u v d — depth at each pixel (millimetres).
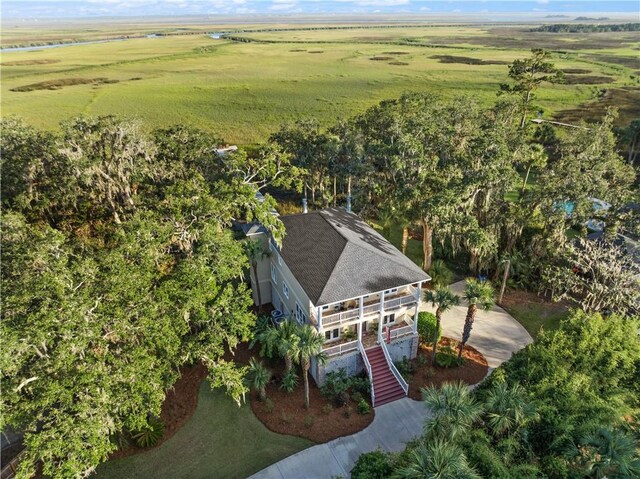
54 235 24328
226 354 30953
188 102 121875
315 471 22750
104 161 45250
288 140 56469
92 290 21109
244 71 178000
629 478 17156
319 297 26406
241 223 37438
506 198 54281
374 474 19250
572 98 118875
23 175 42812
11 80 151500
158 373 21484
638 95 119312
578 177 37031
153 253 25766
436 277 37188
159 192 47188
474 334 33188
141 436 23969
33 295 19688
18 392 19766
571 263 35656
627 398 22906
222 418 25938
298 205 57000
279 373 29359
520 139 49250
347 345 28625
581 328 25781
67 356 18656
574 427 19922
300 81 153250
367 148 52781
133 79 158500
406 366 29297
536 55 64875
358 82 149000
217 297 25266
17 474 17734
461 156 41188
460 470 16578
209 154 50438
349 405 26844
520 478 17562
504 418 19953
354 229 33062
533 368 24281
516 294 38156
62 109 110500
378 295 30953
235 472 22734
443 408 20109
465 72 163500
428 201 35500
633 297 30156
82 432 18141
